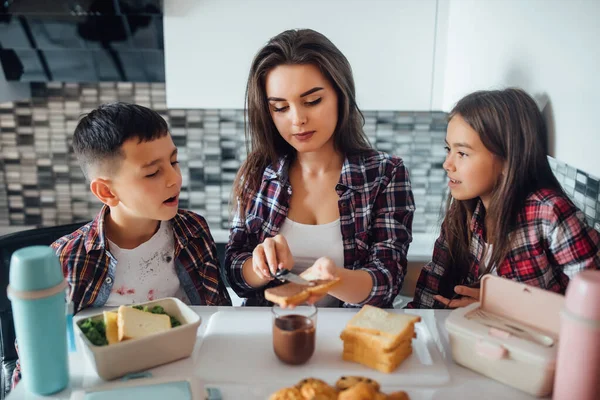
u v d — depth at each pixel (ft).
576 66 3.12
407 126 7.50
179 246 3.81
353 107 3.91
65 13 5.54
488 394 2.47
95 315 2.91
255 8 5.57
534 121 3.43
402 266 3.78
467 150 3.52
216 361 2.73
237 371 2.64
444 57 5.70
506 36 4.11
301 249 3.91
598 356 2.13
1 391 4.10
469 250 3.94
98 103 7.38
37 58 6.50
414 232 7.84
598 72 2.87
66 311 2.63
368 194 3.91
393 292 3.59
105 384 2.50
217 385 2.54
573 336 2.16
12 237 4.33
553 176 3.61
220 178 7.76
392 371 2.62
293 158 4.12
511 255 3.51
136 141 3.31
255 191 4.13
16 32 5.91
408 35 5.63
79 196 7.71
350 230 3.87
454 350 2.70
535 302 2.63
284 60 3.49
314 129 3.58
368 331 2.64
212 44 5.70
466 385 2.54
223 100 5.86
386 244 3.81
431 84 5.78
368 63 5.72
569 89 3.22
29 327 2.39
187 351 2.74
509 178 3.43
